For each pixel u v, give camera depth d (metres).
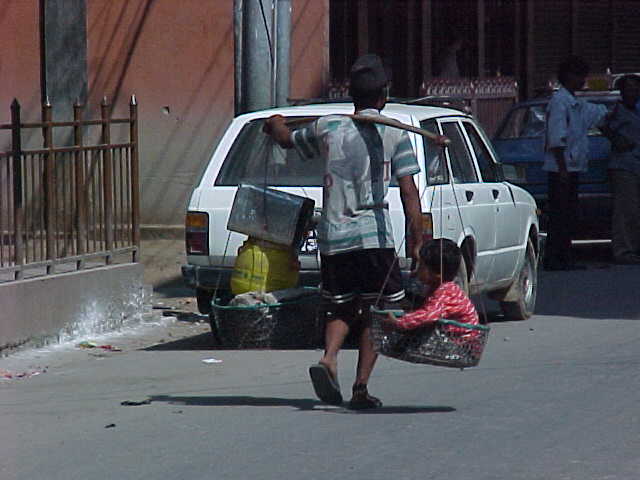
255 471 15.41
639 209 38.31
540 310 30.20
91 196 26.67
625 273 36.56
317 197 24.70
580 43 59.50
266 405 19.31
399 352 17.28
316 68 40.31
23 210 24.77
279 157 25.19
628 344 24.80
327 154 18.25
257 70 30.44
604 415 18.23
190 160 40.88
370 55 18.66
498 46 54.03
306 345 24.55
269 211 24.06
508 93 53.69
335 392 18.28
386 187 18.31
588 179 38.84
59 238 25.86
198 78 40.59
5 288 23.88
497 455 15.97
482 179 27.06
